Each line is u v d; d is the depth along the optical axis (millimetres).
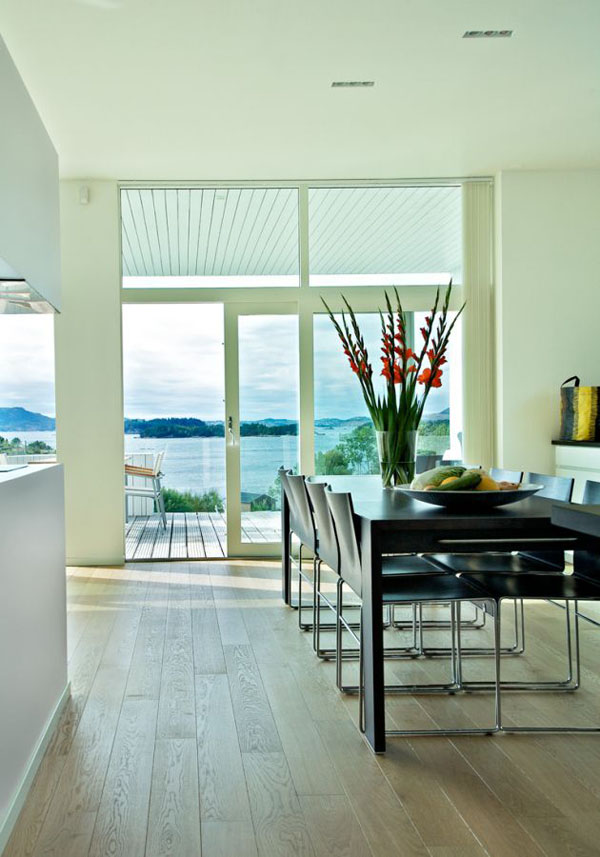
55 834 2125
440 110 4906
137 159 5668
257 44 4012
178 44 3984
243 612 4680
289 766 2547
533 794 2336
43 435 6258
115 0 3553
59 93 4523
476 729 2850
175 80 4398
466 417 6293
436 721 2949
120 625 4387
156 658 3764
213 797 2332
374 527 2713
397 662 3723
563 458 6031
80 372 6125
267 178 6223
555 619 4547
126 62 4164
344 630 4289
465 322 6297
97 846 2057
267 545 6445
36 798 2336
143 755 2639
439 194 6422
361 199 6398
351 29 3889
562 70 4379
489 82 4520
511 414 6176
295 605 4848
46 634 2797
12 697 2225
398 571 3480
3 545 2143
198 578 5684
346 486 4133
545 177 6156
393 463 3982
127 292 6277
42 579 2740
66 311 6117
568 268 6180
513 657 3777
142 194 6297
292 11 3701
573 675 3482
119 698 3205
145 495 7332
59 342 6113
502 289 6176
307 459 6375
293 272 6395
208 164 5828
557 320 6184
